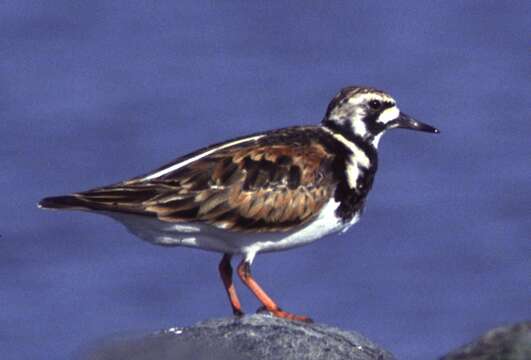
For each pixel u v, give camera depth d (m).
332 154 12.12
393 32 40.31
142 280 23.50
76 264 24.30
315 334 10.66
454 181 28.09
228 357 10.30
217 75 36.97
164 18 42.44
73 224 25.50
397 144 30.03
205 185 11.59
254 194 11.66
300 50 39.09
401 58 38.09
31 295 23.31
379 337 21.94
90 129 32.09
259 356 10.32
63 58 38.38
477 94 34.47
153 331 10.74
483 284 23.61
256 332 10.55
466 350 9.15
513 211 26.50
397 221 25.92
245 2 43.31
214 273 23.56
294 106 34.53
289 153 11.91
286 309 22.42
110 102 34.25
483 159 29.33
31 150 30.58
